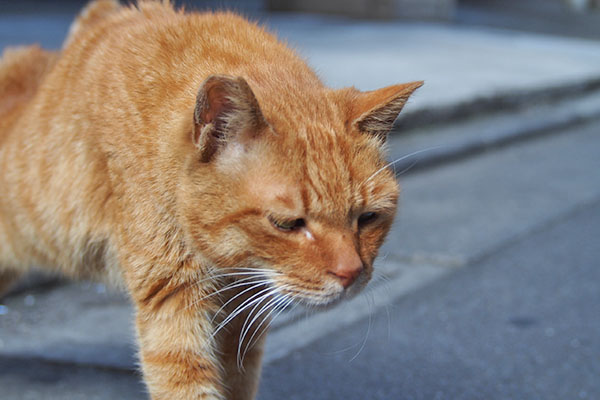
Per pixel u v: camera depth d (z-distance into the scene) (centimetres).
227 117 68
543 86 196
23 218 80
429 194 134
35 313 94
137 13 80
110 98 73
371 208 70
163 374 71
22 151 79
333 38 234
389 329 94
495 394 85
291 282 69
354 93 74
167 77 72
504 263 109
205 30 76
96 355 88
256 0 310
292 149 68
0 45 174
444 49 237
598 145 174
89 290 99
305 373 87
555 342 93
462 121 171
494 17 346
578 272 108
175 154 69
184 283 71
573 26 341
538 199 134
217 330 73
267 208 67
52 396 83
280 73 73
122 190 72
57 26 217
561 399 84
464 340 93
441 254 110
